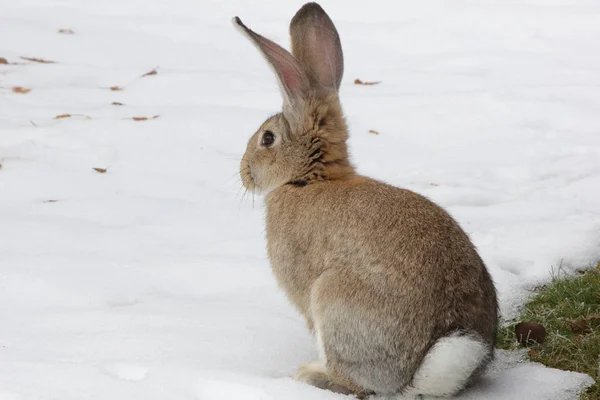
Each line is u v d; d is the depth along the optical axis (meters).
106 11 23.64
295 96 8.66
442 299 7.38
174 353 8.51
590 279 10.00
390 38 21.19
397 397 7.75
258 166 8.89
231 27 22.19
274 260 8.59
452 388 7.47
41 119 16.30
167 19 22.70
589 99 16.72
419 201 8.02
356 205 7.95
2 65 19.16
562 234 11.28
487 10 22.31
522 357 8.65
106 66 19.55
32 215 12.62
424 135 15.68
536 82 17.88
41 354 8.42
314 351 8.73
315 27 9.15
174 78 18.48
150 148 15.20
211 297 10.31
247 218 12.70
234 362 8.41
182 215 12.77
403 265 7.48
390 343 7.43
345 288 7.62
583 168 13.88
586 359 8.49
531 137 15.32
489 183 13.58
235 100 17.45
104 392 7.48
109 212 12.76
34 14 22.98
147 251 11.44
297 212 8.31
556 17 21.69
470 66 19.14
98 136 15.62
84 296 10.03
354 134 15.68
